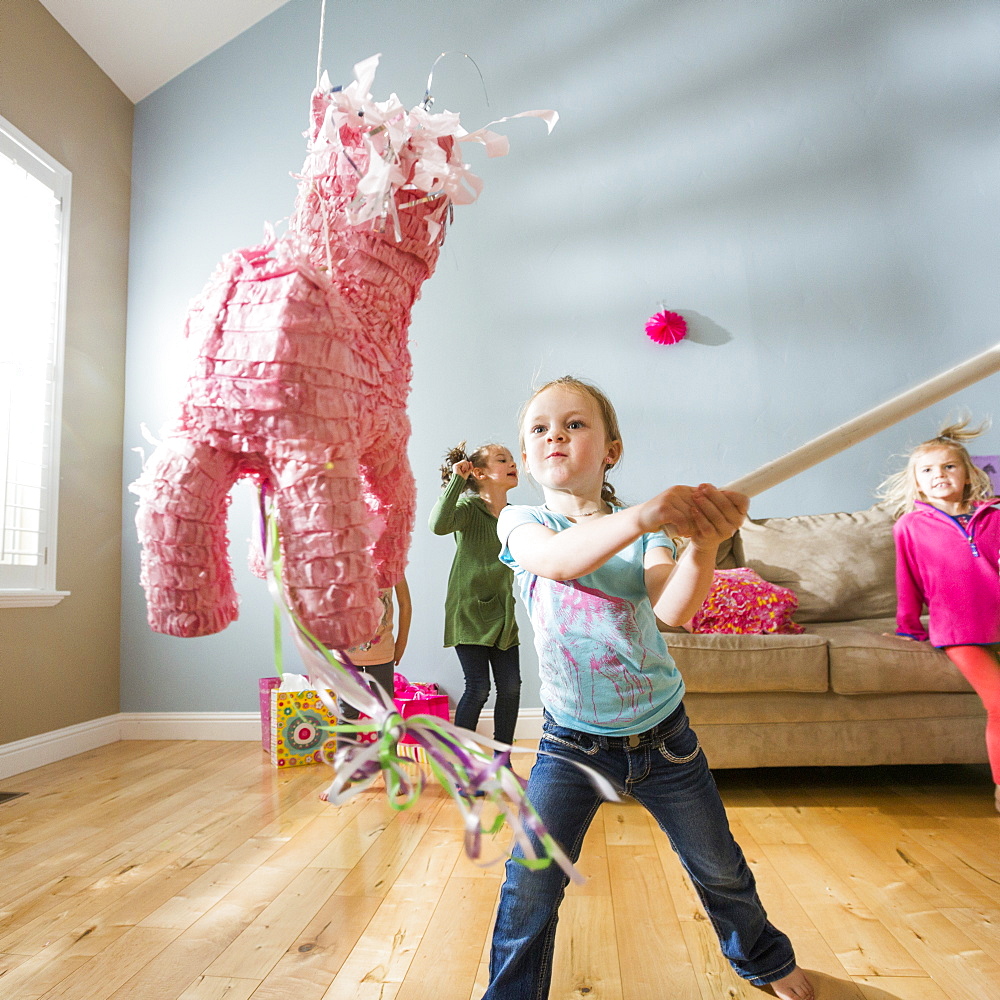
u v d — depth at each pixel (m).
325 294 0.59
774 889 1.64
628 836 2.02
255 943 1.39
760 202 3.49
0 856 1.86
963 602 2.19
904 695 2.43
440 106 3.60
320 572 0.56
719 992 1.22
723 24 3.59
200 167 3.62
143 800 2.35
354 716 2.30
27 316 2.97
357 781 0.51
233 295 0.60
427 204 0.68
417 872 1.73
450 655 3.30
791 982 1.19
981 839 1.96
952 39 3.52
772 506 3.38
